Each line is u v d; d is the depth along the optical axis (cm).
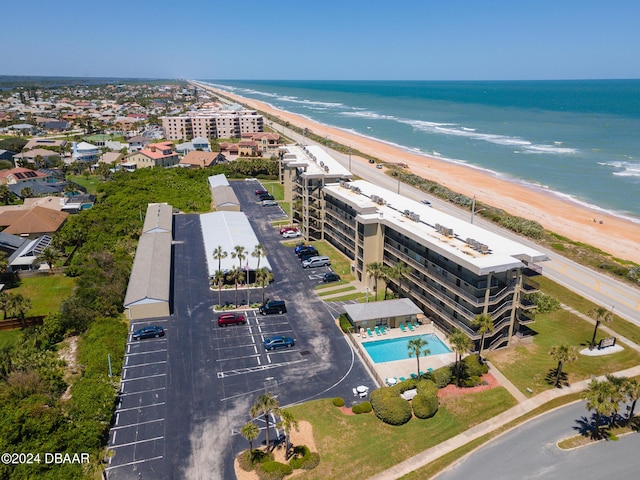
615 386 4666
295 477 4209
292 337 6588
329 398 5322
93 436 4447
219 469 4297
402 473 4297
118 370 5688
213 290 8019
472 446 4631
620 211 13262
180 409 5094
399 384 5394
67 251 9700
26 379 5084
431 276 6700
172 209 12069
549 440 4703
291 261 9331
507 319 6300
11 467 3991
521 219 11644
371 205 8156
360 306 6919
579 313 7350
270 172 16812
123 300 7375
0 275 8456
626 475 4256
